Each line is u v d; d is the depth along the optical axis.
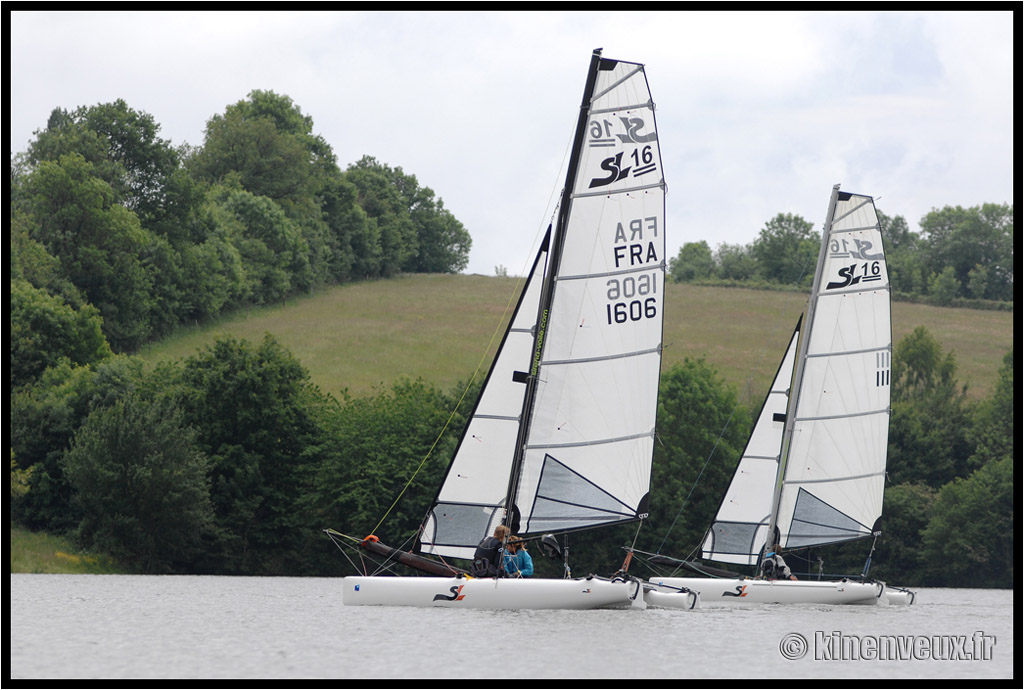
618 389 35.00
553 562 83.81
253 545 85.38
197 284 132.25
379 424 88.94
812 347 47.75
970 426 106.19
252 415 87.25
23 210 114.12
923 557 92.25
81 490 77.75
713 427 96.62
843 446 47.81
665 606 38.03
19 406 86.62
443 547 35.66
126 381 92.56
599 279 34.91
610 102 34.97
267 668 25.12
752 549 49.81
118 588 55.78
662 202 35.28
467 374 123.38
